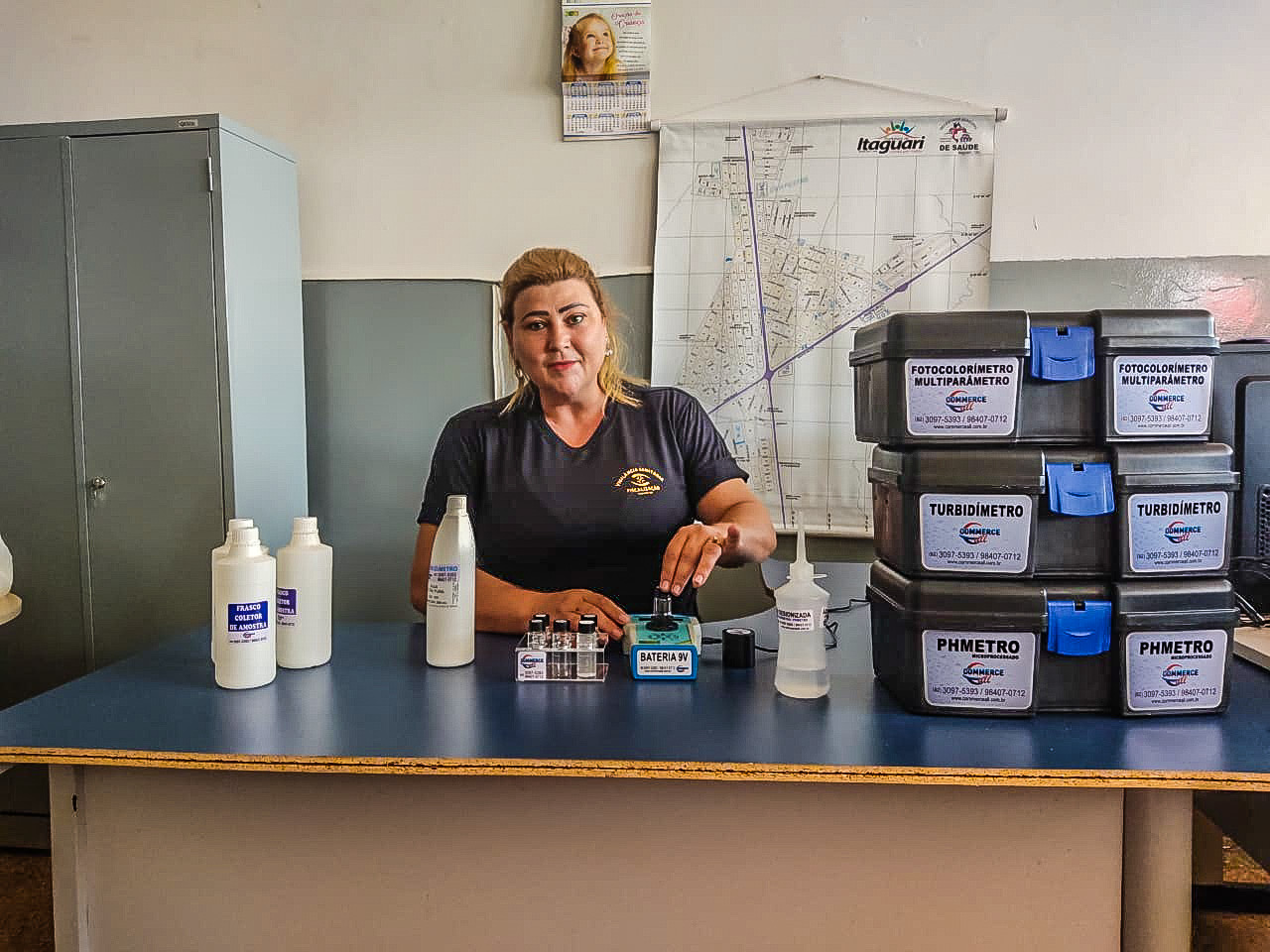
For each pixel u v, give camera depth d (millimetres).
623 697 1236
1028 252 2527
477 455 1762
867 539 2598
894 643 1227
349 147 2666
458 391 2676
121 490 2285
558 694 1249
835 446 2592
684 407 1820
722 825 1067
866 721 1139
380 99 2654
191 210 2217
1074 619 1141
